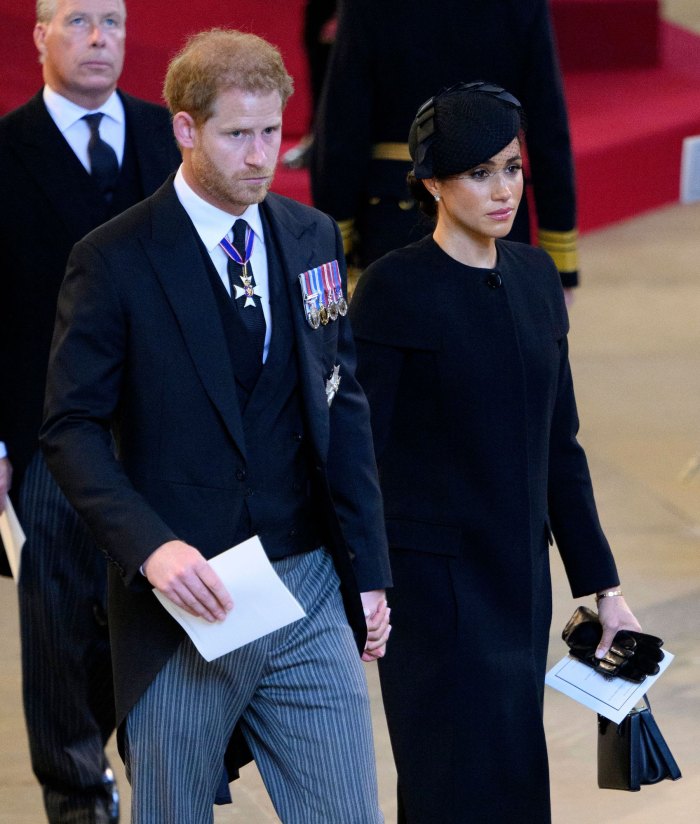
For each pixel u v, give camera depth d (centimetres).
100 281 945
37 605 1303
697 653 1669
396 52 1544
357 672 1020
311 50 2683
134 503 927
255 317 973
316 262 1002
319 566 1030
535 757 1130
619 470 2166
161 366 952
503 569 1118
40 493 1290
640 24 3719
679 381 2491
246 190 932
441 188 1095
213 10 3164
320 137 1598
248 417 973
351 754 1013
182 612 934
